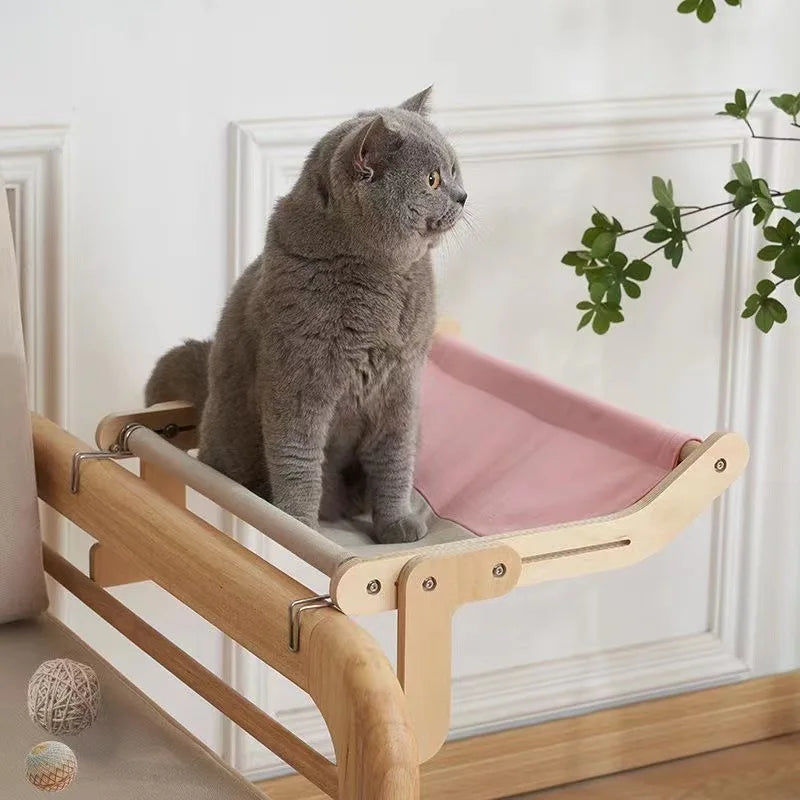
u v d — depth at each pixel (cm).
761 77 201
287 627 103
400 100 181
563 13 187
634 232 199
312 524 133
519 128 186
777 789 209
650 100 194
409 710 104
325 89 176
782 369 214
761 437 214
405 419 136
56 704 109
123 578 158
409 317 131
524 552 116
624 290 186
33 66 160
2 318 135
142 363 174
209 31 168
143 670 184
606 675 211
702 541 215
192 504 180
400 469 138
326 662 98
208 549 114
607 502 130
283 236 128
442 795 200
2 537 135
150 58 166
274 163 175
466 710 201
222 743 191
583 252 177
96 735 117
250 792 112
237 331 136
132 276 171
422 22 179
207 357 152
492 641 203
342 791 97
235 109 172
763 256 177
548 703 206
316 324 127
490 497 140
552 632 207
